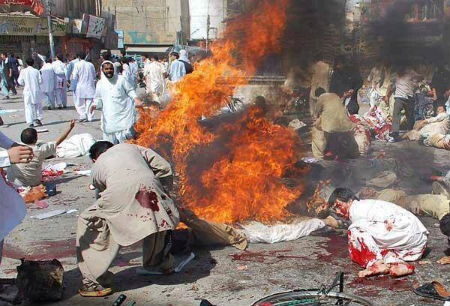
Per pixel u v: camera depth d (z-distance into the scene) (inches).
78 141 424.2
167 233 191.6
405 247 195.8
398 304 164.4
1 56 955.3
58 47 1443.2
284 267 197.0
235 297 173.3
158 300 173.0
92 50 1664.6
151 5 1973.4
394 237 192.7
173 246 210.1
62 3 1477.6
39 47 1359.5
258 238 222.4
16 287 179.0
